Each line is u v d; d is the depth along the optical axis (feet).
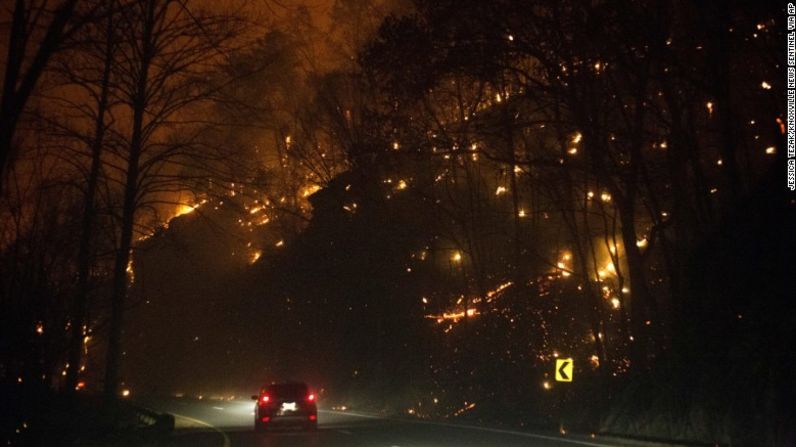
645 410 72.43
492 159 84.53
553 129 98.73
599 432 76.69
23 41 40.16
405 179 119.75
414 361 139.13
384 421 112.57
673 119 74.43
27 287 72.23
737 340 63.21
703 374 65.57
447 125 98.78
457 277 135.54
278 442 80.33
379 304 145.18
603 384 82.89
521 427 89.92
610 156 80.94
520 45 74.28
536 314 104.22
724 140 70.90
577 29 72.13
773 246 65.26
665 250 78.95
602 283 102.63
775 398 56.75
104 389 83.97
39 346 73.97
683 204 76.07
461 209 115.44
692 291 71.82
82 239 80.48
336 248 153.58
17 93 39.47
